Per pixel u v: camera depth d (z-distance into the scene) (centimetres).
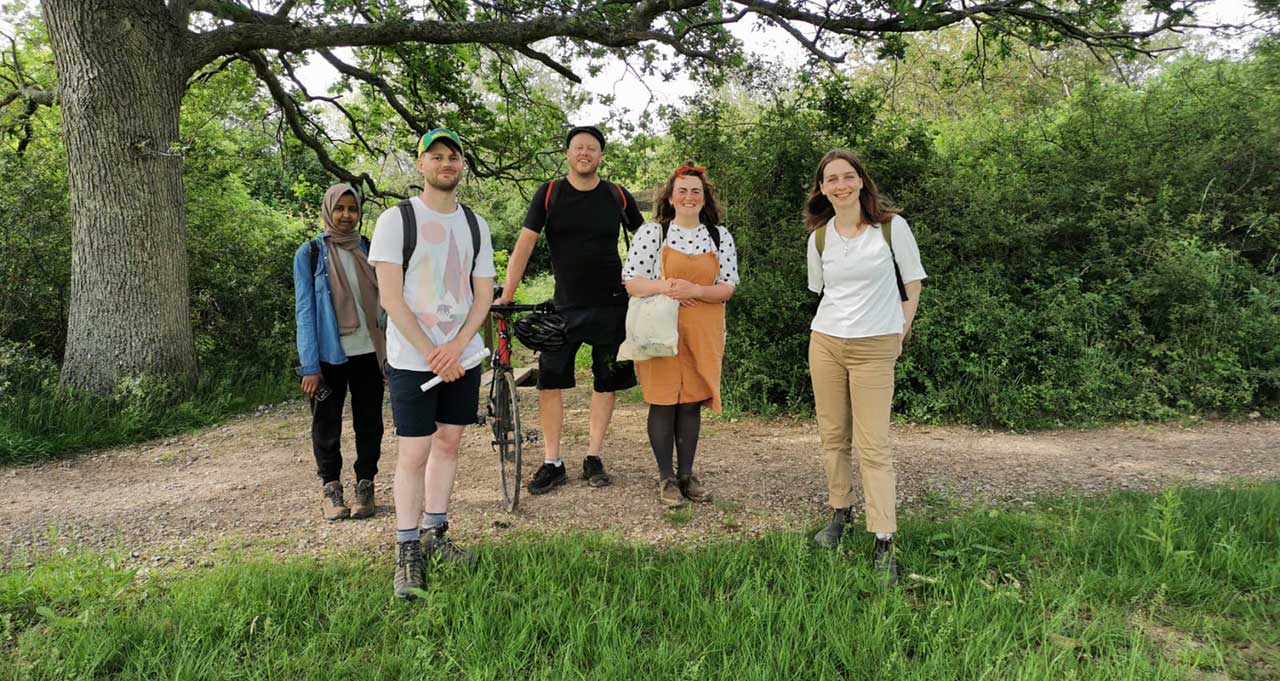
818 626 253
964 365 626
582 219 408
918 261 312
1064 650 233
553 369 421
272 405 732
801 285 688
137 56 650
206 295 888
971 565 303
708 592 291
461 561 307
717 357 389
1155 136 822
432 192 292
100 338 645
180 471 502
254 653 244
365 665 236
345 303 375
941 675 221
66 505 428
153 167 662
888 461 311
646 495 422
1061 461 494
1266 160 762
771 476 462
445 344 291
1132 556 305
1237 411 616
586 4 823
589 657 243
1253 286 691
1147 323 692
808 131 763
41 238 758
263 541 360
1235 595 275
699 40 850
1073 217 742
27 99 930
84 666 232
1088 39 753
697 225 387
